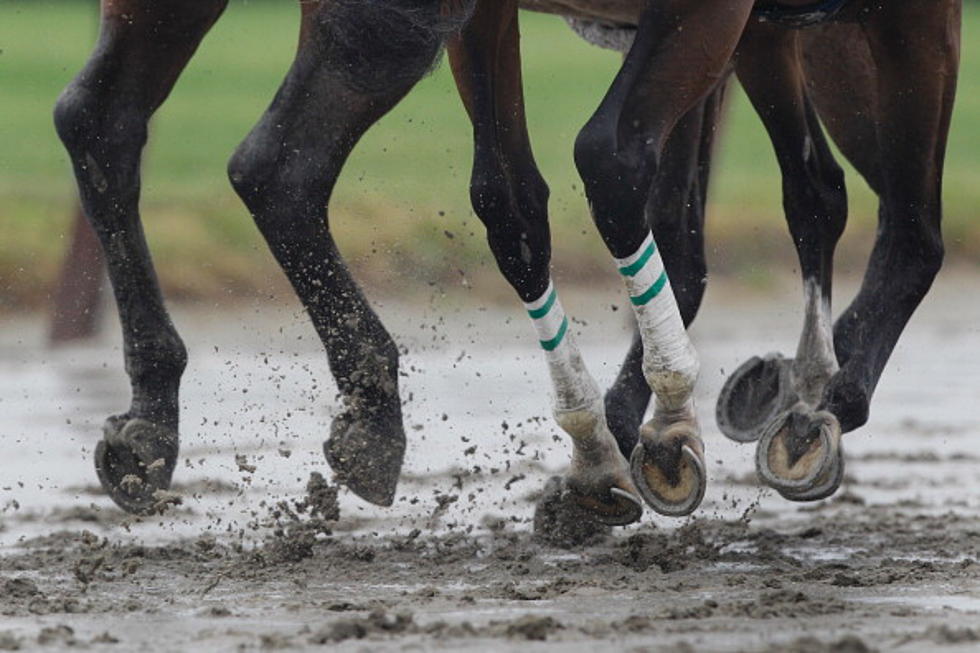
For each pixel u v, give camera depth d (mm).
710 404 19109
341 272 11227
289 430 16672
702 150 12773
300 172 10961
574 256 28734
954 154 40562
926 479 14445
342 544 11156
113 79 11594
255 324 24859
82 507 12648
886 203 12133
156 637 8273
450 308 26406
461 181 32750
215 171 33062
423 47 9133
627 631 8258
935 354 24016
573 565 10398
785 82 12008
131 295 11750
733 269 30047
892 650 7777
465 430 16953
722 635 8156
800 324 26500
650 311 10016
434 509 12812
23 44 50188
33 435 16297
